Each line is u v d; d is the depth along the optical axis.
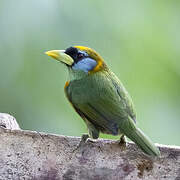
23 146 8.40
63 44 11.28
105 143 8.48
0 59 11.23
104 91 9.75
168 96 12.09
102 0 11.82
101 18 11.72
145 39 12.24
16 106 11.30
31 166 8.36
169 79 12.23
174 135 11.66
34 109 11.36
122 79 11.85
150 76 12.12
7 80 11.33
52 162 8.38
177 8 12.70
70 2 11.49
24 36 11.30
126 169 8.41
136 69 11.98
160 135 11.58
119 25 12.00
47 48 11.27
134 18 12.20
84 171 8.38
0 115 9.49
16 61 11.34
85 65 10.14
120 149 8.47
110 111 9.55
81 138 8.50
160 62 12.27
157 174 8.38
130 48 12.05
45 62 11.56
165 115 11.84
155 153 8.30
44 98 11.47
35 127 11.26
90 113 9.85
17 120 11.25
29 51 11.37
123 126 9.33
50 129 11.32
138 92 11.88
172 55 12.38
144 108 11.81
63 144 8.43
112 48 11.77
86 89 9.95
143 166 8.40
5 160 8.36
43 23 11.32
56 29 11.30
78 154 8.41
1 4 11.21
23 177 8.34
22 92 11.39
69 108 11.62
